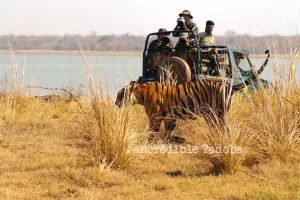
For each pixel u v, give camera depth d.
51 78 55.97
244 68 31.02
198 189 15.87
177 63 26.36
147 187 16.17
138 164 18.66
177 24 28.88
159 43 29.25
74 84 44.19
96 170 17.17
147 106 22.53
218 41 30.72
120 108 19.36
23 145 22.02
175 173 17.73
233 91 22.09
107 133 18.33
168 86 22.81
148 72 29.56
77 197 15.22
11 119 26.83
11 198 14.89
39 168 18.30
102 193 15.55
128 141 18.33
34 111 29.45
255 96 23.61
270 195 15.16
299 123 19.83
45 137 23.66
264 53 25.39
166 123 22.64
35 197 15.09
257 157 18.77
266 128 19.33
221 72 23.92
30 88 32.19
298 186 16.08
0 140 22.42
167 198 15.05
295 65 21.23
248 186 16.11
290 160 18.69
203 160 18.52
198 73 27.12
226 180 16.80
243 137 18.41
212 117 21.62
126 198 15.04
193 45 28.66
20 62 36.03
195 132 22.20
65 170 17.52
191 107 22.31
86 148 20.86
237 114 22.58
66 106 30.70
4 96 31.00
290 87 20.92
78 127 25.47
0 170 17.97
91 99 18.95
